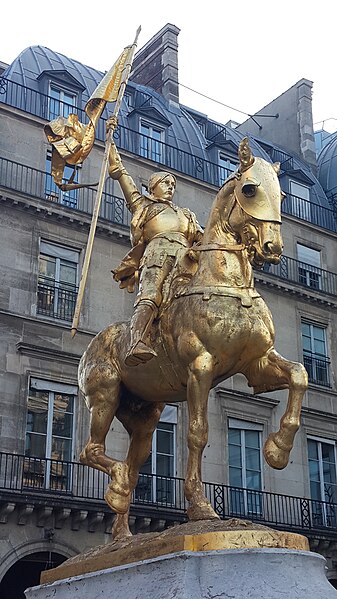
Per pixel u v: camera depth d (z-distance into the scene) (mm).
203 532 4453
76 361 22469
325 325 28906
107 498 5594
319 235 30391
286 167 32219
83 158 6613
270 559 4227
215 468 23906
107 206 24750
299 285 28391
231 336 5133
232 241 5434
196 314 5199
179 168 27484
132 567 4410
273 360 5199
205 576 4109
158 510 21750
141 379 5680
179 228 5973
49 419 21656
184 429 23469
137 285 6121
